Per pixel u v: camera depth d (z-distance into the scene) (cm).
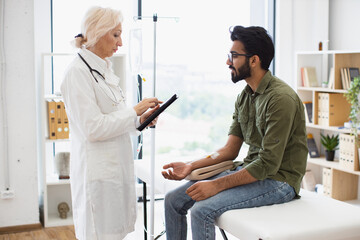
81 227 231
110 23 224
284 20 461
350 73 394
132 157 240
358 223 208
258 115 232
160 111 235
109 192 227
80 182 229
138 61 323
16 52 352
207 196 224
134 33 322
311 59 444
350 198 418
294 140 230
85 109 217
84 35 227
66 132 375
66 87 221
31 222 369
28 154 363
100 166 224
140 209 410
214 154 260
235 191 225
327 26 452
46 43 391
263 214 214
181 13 457
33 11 353
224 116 1188
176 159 327
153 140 278
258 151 240
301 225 201
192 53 680
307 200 238
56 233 358
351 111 386
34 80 358
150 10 433
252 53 228
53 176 394
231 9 488
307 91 447
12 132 357
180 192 251
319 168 461
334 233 201
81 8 401
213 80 1151
